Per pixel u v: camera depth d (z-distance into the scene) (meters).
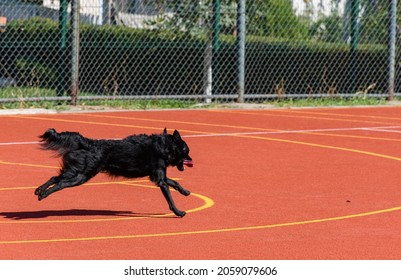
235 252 8.34
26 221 9.66
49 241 8.69
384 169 13.80
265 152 15.34
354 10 25.80
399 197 11.46
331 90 25.23
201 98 23.30
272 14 25.98
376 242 8.85
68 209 10.41
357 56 26.14
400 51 26.73
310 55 26.00
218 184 12.23
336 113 22.52
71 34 21.62
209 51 23.66
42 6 24.70
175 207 10.09
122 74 23.84
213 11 23.59
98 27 23.95
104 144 10.22
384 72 26.34
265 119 20.58
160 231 9.25
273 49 25.50
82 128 18.02
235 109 22.66
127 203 10.85
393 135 18.14
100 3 25.86
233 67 24.25
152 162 10.27
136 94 24.02
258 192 11.66
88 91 23.67
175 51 24.20
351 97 25.33
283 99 24.44
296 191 11.77
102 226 9.47
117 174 10.34
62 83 21.88
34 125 18.27
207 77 23.64
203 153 15.06
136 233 9.14
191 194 11.48
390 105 25.02
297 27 26.52
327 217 10.11
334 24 27.02
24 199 10.96
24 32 23.58
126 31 23.97
